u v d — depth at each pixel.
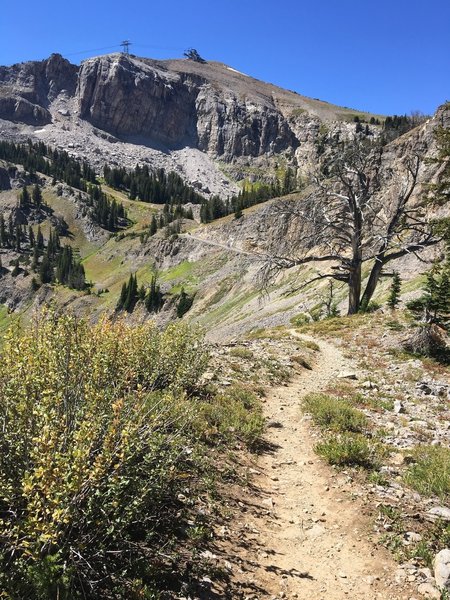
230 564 5.34
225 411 10.41
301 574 5.49
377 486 7.85
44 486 3.74
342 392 15.15
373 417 12.37
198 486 6.89
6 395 4.64
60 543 4.02
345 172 36.41
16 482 4.28
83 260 193.75
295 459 9.18
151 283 124.50
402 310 29.23
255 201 168.00
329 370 19.25
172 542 5.19
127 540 4.65
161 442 5.13
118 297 130.88
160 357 9.41
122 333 8.99
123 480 4.23
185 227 172.38
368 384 16.17
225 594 4.79
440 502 7.36
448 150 28.78
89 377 5.62
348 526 6.63
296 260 37.28
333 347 24.19
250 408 11.80
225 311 89.06
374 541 6.23
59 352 5.57
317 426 11.05
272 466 8.72
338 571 5.61
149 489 4.57
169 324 11.34
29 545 3.64
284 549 6.01
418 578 5.41
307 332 28.41
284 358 19.30
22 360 4.93
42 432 4.29
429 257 49.00
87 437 4.14
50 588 3.56
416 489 7.81
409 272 50.06
